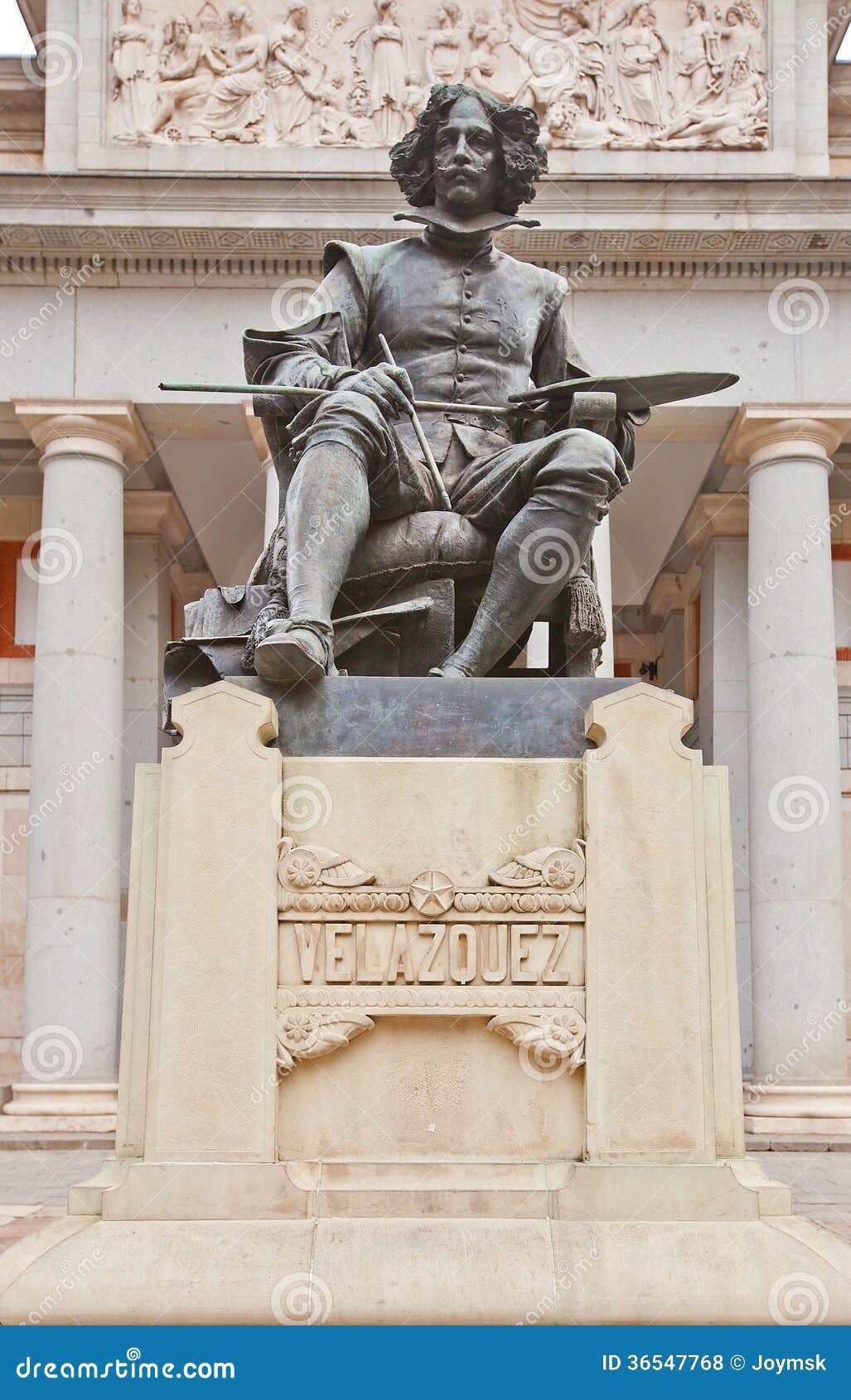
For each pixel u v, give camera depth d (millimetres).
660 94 21625
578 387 6430
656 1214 5000
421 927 5250
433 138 6957
